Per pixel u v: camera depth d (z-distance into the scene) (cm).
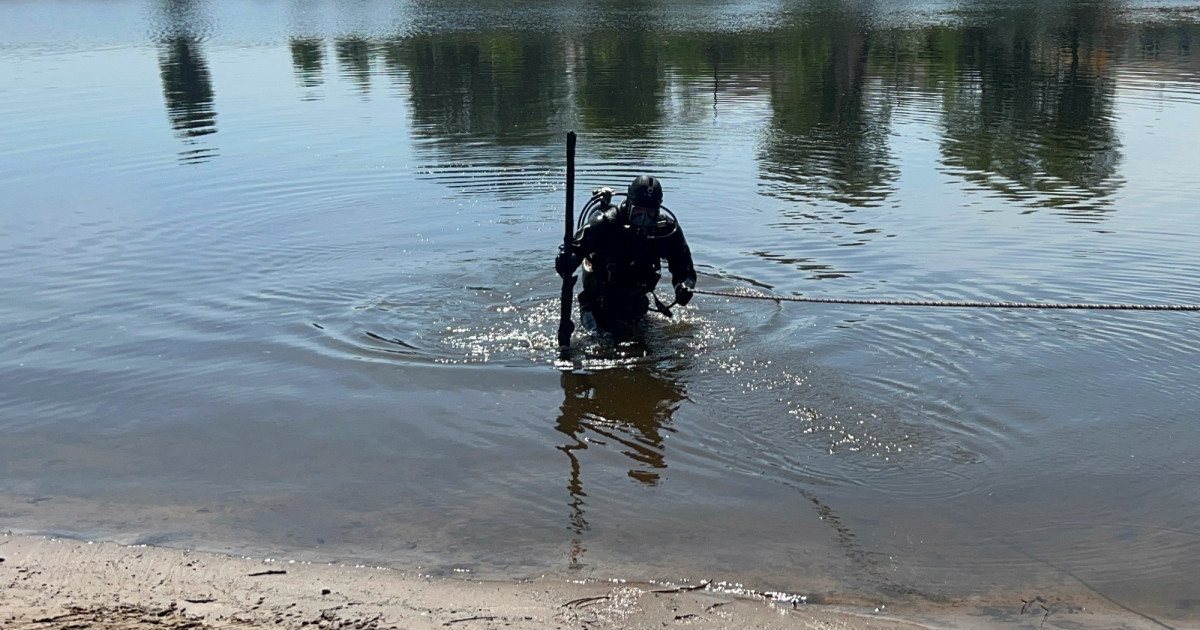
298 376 705
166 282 908
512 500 536
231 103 1892
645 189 779
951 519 516
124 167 1365
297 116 1745
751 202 1167
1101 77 2086
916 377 688
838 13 3662
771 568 471
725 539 497
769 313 815
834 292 862
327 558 482
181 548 491
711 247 999
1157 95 1850
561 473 566
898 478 557
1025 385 673
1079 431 608
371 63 2472
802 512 523
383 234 1055
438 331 789
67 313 832
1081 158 1369
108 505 535
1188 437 599
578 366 718
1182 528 504
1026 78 2102
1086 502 530
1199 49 2453
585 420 633
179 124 1672
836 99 1905
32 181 1291
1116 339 745
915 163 1360
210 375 708
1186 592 452
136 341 771
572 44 2800
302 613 433
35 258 979
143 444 607
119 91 2044
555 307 843
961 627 425
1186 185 1202
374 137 1561
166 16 4025
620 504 532
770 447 595
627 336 771
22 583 459
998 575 467
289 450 597
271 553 487
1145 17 3222
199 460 586
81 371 715
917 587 457
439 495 543
